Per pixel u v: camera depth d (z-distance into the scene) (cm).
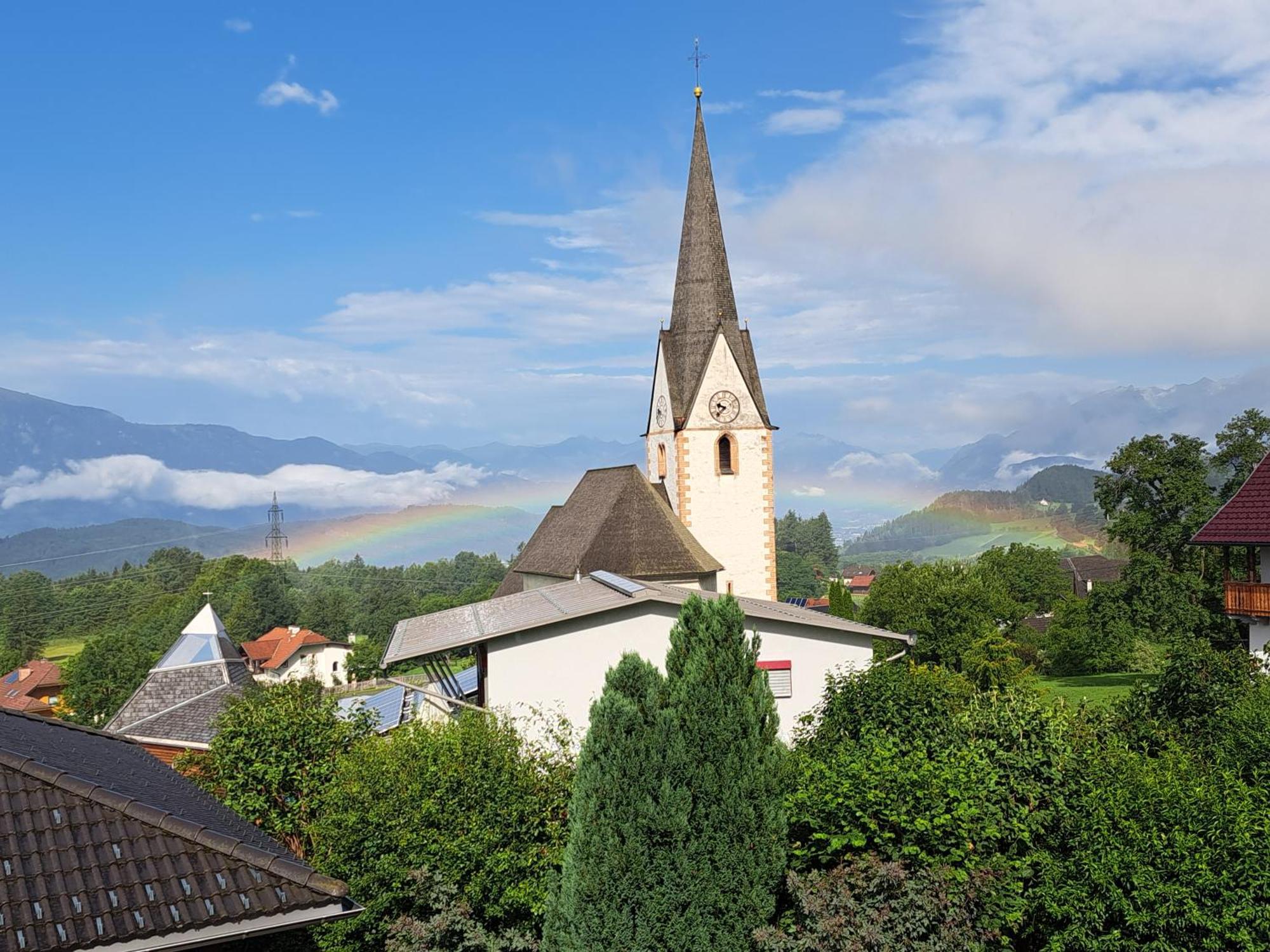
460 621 3069
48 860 1023
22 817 1062
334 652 13025
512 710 2625
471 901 1762
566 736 2306
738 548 5478
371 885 1748
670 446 5531
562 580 4453
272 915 1047
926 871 1452
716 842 1541
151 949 989
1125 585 5972
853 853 1543
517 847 1802
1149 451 5978
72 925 963
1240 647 2402
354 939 1775
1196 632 5694
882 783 1527
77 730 1772
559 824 1856
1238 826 1401
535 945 1742
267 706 2409
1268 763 1703
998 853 1559
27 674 10844
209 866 1069
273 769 2269
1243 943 1339
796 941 1463
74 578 16175
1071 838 1549
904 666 2250
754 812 1557
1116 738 1781
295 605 15150
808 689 2784
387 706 3559
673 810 1530
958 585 8062
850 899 1452
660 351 5562
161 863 1055
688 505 5428
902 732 1964
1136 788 1523
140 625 12769
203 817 1310
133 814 1096
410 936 1667
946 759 1653
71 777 1119
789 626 2788
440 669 3419
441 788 1795
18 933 941
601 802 1545
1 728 1448
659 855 1527
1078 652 8500
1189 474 5828
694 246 5491
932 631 7850
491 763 1852
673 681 1641
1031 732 1814
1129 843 1459
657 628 2681
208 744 3027
